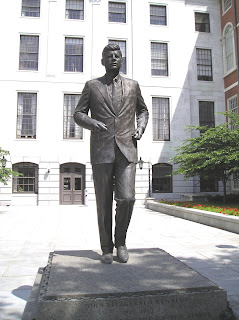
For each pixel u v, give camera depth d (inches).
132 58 935.7
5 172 625.0
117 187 149.6
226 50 981.8
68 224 459.8
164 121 945.5
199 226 421.7
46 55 891.4
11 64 872.9
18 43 884.6
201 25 1006.4
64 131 889.5
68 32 911.0
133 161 151.4
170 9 978.1
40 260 232.8
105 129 148.6
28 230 394.9
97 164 153.1
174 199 908.0
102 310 106.3
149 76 938.1
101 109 155.3
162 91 941.8
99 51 919.0
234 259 233.6
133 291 109.9
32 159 852.6
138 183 893.8
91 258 152.7
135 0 955.3
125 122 155.3
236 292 161.0
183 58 967.0
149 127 919.0
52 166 859.4
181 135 935.7
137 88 167.0
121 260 145.3
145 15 958.4
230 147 570.3
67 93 892.6
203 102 981.8
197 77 981.2
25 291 165.2
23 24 892.0
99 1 933.8
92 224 460.4
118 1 946.7
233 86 922.1
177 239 319.9
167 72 964.0
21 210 719.7
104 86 158.2
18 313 137.0
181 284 116.6
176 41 969.5
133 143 156.5
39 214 623.5
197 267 210.7
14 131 854.5
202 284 116.8
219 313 113.7
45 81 880.3
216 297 113.7
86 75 904.3
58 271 130.8
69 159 869.8
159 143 919.7
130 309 107.7
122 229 151.8
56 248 276.5
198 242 303.1
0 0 888.9
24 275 194.4
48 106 874.8
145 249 173.3
